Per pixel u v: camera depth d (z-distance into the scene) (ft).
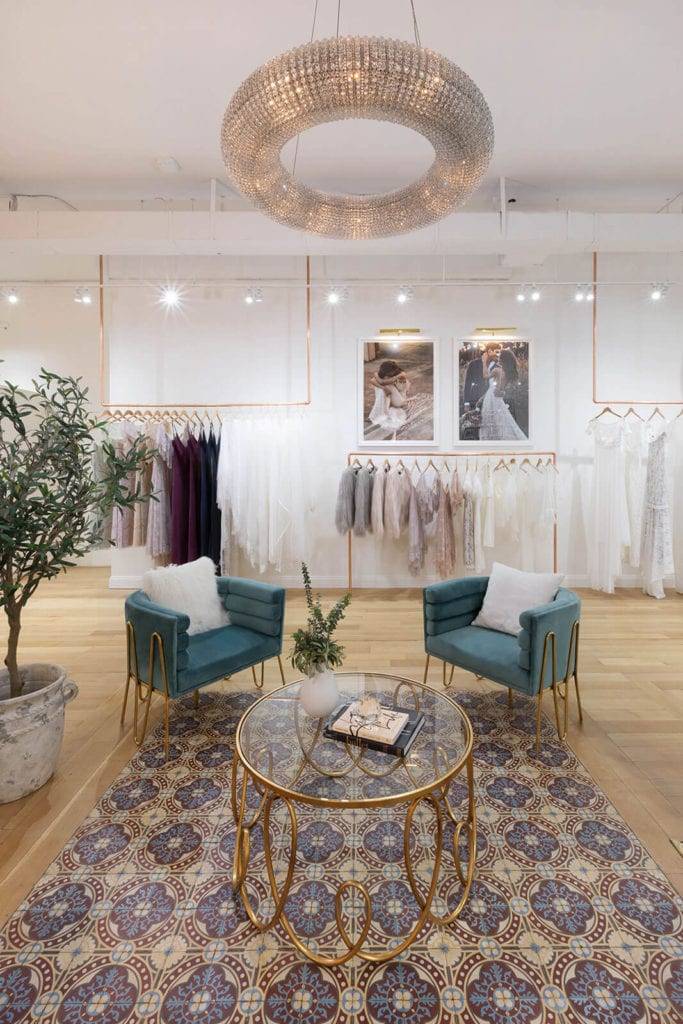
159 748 7.38
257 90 4.30
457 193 5.52
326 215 6.15
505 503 15.56
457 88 4.20
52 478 6.30
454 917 4.57
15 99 9.30
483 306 16.16
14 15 7.49
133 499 6.89
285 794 4.35
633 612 13.83
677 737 7.63
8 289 14.76
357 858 5.32
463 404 16.25
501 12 7.54
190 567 8.95
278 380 16.29
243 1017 3.78
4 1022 3.74
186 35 7.89
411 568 15.24
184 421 15.51
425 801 6.18
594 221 12.26
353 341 16.22
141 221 12.19
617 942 4.35
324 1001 3.90
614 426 15.39
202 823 5.84
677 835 5.62
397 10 7.48
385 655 10.80
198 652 7.75
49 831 5.68
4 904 4.73
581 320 16.17
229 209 13.39
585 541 16.56
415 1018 3.76
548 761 7.02
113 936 4.43
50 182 12.20
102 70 8.60
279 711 5.89
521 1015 3.78
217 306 16.21
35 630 12.52
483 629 8.59
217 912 4.67
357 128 10.12
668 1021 3.73
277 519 15.23
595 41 8.09
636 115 9.87
